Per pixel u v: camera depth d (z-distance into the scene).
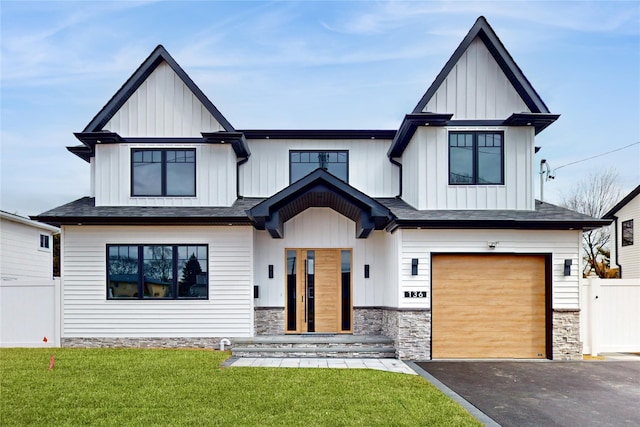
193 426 5.67
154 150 12.51
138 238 11.95
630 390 7.96
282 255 12.94
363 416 6.10
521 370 9.59
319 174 10.91
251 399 6.83
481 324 11.03
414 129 11.79
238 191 13.47
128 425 5.70
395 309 11.12
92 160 13.84
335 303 12.94
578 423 6.23
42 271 20.31
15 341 11.77
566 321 10.88
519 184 11.59
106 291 11.84
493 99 11.78
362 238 12.99
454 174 11.66
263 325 12.71
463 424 5.86
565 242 11.05
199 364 9.30
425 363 10.31
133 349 11.18
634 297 11.56
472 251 10.97
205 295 11.91
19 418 5.95
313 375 8.52
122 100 12.45
